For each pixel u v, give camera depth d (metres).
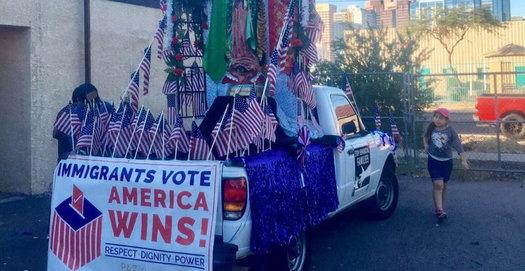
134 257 4.77
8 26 9.27
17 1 9.29
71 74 10.20
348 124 7.30
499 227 7.88
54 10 9.88
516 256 6.65
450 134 8.05
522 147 14.58
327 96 6.89
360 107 13.44
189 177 4.63
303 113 6.39
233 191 4.61
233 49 6.69
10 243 7.23
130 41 11.38
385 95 13.25
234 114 4.91
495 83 12.01
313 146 6.08
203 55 6.89
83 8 10.37
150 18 11.80
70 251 5.06
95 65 10.69
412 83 12.59
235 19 6.66
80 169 5.11
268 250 4.91
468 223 8.12
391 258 6.64
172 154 5.19
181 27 6.70
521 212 8.66
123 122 5.38
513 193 10.04
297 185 5.39
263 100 5.27
